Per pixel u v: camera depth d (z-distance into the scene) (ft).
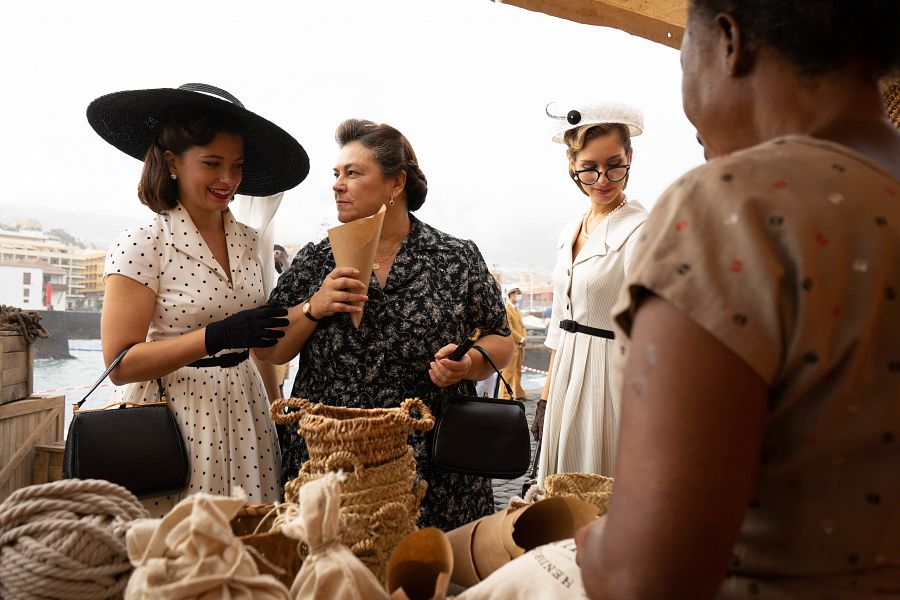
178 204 7.36
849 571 2.23
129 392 7.06
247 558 3.40
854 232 2.11
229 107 7.02
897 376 2.10
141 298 6.91
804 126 2.51
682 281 2.08
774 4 2.43
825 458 2.16
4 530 3.51
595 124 9.07
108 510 3.68
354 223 7.05
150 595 3.18
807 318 2.01
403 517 4.65
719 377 2.00
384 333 7.72
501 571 3.82
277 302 7.95
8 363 10.73
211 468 6.91
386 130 8.06
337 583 3.51
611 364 8.98
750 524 2.30
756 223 2.09
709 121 2.73
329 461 4.54
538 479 9.48
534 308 80.02
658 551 1.96
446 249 8.26
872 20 2.44
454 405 7.32
